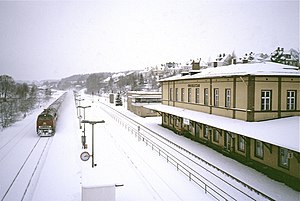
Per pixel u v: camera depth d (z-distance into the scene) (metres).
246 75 20.23
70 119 47.84
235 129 18.72
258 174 17.56
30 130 35.91
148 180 16.47
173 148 25.02
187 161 20.67
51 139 29.84
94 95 140.00
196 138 28.75
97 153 23.17
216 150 24.14
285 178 16.30
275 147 17.22
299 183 15.18
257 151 19.19
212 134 25.36
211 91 25.95
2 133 33.69
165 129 36.47
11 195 14.59
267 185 15.60
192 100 30.25
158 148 23.28
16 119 45.00
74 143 27.58
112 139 29.56
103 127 38.88
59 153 23.34
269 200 13.44
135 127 38.25
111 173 13.69
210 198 13.85
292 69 23.05
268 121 20.05
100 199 12.39
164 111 33.22
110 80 142.00
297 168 15.42
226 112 23.36
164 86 39.59
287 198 13.72
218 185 15.62
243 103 21.02
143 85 107.31
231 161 20.62
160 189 15.09
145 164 19.78
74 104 79.38
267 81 20.45
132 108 60.69
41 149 24.95
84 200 12.29
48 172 18.25
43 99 89.62
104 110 65.88
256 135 16.64
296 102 21.11
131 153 23.09
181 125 32.62
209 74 25.78
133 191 14.84
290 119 19.77
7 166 19.72
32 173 18.11
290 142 14.32
